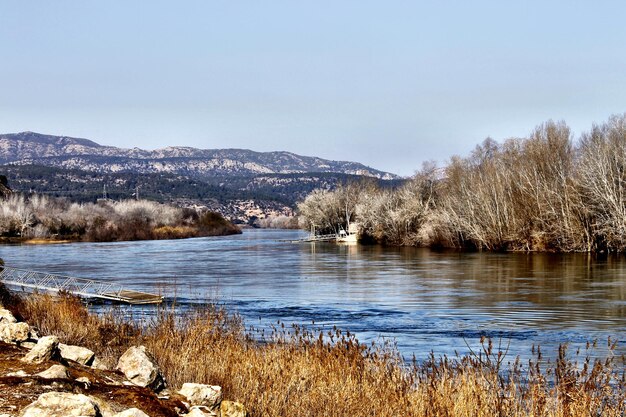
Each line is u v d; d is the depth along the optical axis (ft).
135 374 35.37
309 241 473.26
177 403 32.65
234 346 52.95
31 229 473.26
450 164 375.66
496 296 140.87
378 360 48.14
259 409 37.86
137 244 439.63
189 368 45.91
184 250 358.84
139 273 212.23
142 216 619.26
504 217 305.94
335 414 38.50
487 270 202.18
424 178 395.14
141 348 37.47
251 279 190.19
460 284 165.99
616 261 223.30
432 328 103.55
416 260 254.88
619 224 247.70
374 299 140.77
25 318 69.00
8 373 31.42
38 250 356.38
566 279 170.30
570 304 126.93
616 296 136.67
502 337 94.99
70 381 30.94
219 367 46.16
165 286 160.56
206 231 638.53
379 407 39.06
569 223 270.46
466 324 107.14
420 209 378.32
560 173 279.49
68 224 508.12
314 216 501.97
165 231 572.51
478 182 327.26
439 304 131.13
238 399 39.09
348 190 502.38
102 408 27.22
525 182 298.76
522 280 170.60
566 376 40.65
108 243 456.45
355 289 160.15
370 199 440.45
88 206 591.37
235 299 142.31
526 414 36.86
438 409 36.81
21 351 36.78
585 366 41.63
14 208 487.61
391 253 307.58
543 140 300.40
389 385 42.14
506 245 302.66
